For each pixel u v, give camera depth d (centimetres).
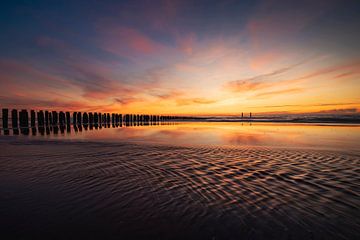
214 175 498
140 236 260
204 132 1594
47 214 308
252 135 1341
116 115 4000
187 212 320
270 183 443
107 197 371
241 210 328
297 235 265
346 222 293
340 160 638
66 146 912
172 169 547
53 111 2692
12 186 418
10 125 2430
